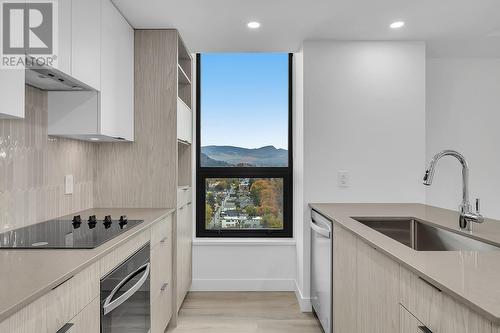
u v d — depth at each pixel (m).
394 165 3.19
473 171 3.73
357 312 1.89
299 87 3.41
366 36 3.06
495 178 3.74
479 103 3.74
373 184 3.18
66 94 2.12
